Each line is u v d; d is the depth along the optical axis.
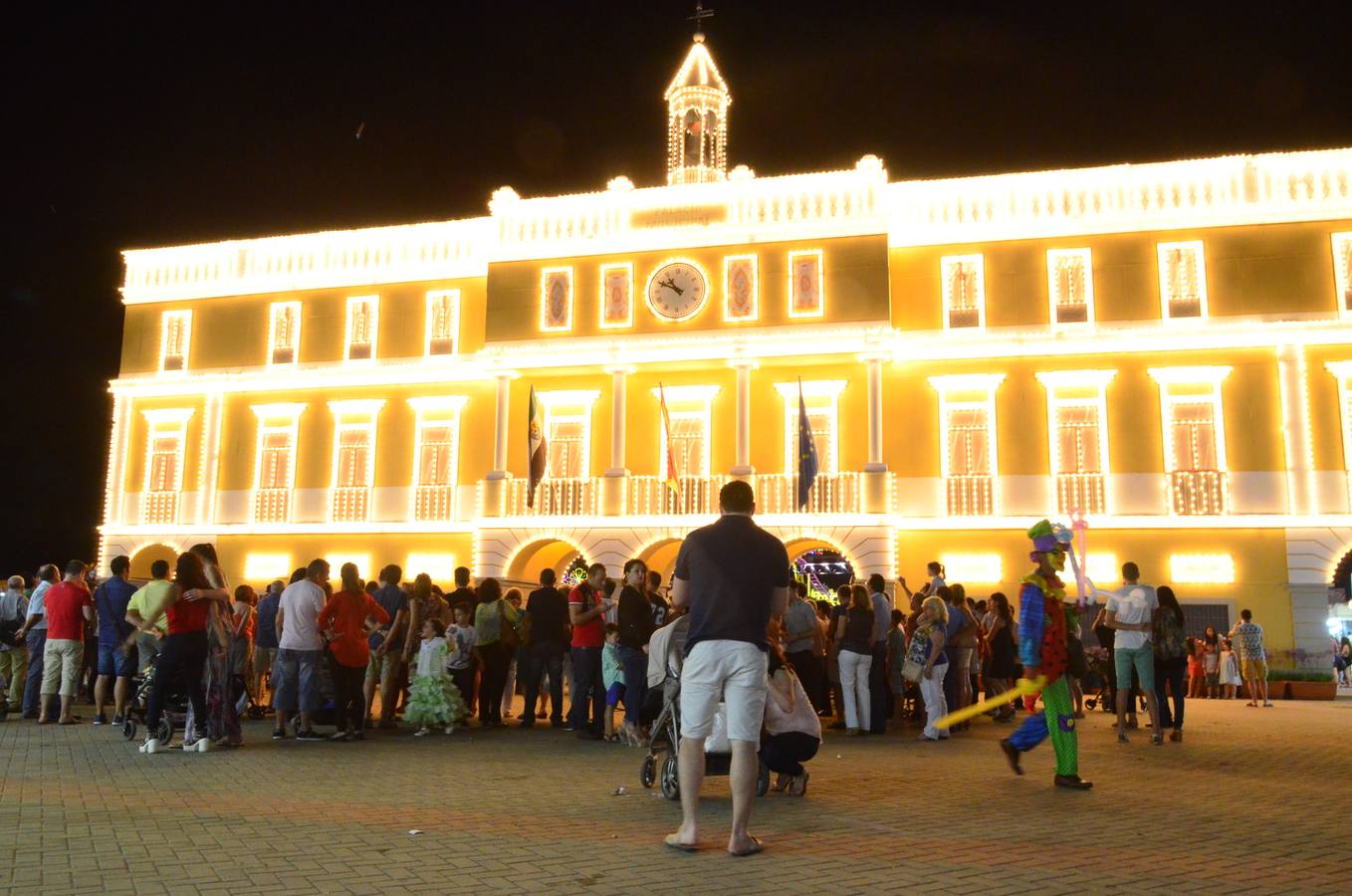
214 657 10.71
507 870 5.50
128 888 5.10
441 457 26.03
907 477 23.36
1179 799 8.02
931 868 5.65
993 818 7.16
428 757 10.40
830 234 23.70
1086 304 23.09
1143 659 12.06
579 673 12.30
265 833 6.43
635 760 10.26
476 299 26.36
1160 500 22.17
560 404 25.41
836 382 23.95
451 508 25.61
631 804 7.64
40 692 14.06
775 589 6.14
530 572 25.83
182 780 8.66
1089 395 22.91
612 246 24.80
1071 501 22.56
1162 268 22.83
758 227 24.05
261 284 27.59
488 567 24.30
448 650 12.85
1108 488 22.42
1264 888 5.33
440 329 26.52
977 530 22.88
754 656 5.97
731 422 24.34
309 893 5.02
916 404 23.59
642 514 23.98
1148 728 13.80
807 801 7.84
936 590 14.39
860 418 23.78
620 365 24.33
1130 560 22.16
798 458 23.27
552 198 25.38
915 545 23.11
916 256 24.03
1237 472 21.91
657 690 8.68
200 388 27.52
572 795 8.05
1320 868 5.78
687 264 24.41
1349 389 21.72
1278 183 22.55
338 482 26.48
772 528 22.98
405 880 5.27
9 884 5.18
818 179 24.02
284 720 11.98
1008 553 22.67
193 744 10.72
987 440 23.19
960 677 14.06
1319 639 20.98
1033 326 23.23
